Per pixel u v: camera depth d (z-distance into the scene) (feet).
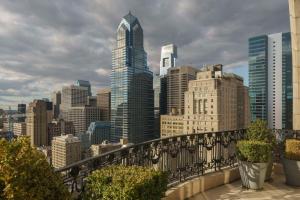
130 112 354.13
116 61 390.83
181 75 336.90
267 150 20.12
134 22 407.64
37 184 8.97
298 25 28.76
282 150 24.45
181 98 337.31
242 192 19.95
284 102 284.41
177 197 18.01
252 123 23.13
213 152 23.17
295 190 20.21
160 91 380.37
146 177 11.07
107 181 11.07
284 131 26.25
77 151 176.55
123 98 360.28
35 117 281.13
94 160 13.23
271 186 21.22
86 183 11.55
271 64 295.48
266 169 20.56
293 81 29.43
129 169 11.96
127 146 16.17
